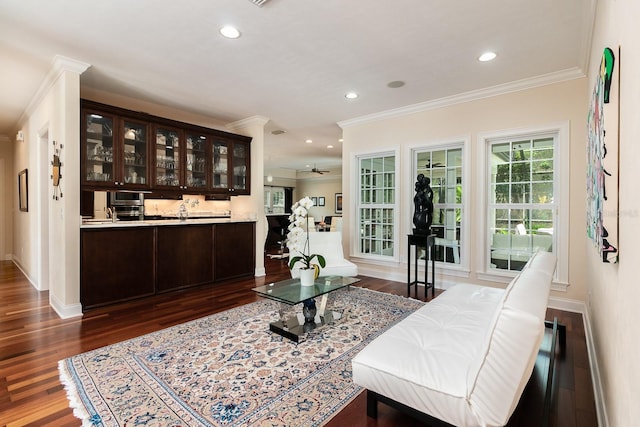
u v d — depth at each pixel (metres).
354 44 2.77
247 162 5.27
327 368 2.20
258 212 5.20
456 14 2.33
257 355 2.38
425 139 4.42
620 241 1.23
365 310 3.40
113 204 4.45
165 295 3.99
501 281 3.84
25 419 1.67
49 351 2.44
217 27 2.51
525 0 2.16
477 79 3.52
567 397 1.89
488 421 1.26
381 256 5.00
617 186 1.26
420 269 4.56
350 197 5.30
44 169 4.18
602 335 1.78
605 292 1.69
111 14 2.33
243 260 5.00
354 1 2.18
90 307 3.39
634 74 0.99
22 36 2.64
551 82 3.43
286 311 3.18
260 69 3.28
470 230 4.04
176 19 2.39
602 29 1.78
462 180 4.13
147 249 3.87
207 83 3.66
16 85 3.70
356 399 1.87
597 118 1.65
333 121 5.30
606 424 1.47
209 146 4.84
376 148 4.94
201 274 4.45
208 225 4.54
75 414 1.71
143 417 1.68
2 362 2.27
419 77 3.48
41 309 3.44
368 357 1.62
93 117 3.63
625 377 1.11
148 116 4.08
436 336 1.80
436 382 1.40
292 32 2.58
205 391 1.92
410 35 2.62
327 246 4.39
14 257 6.32
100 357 2.34
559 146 3.44
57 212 3.38
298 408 1.77
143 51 2.90
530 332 1.18
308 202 3.01
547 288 1.53
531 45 2.77
